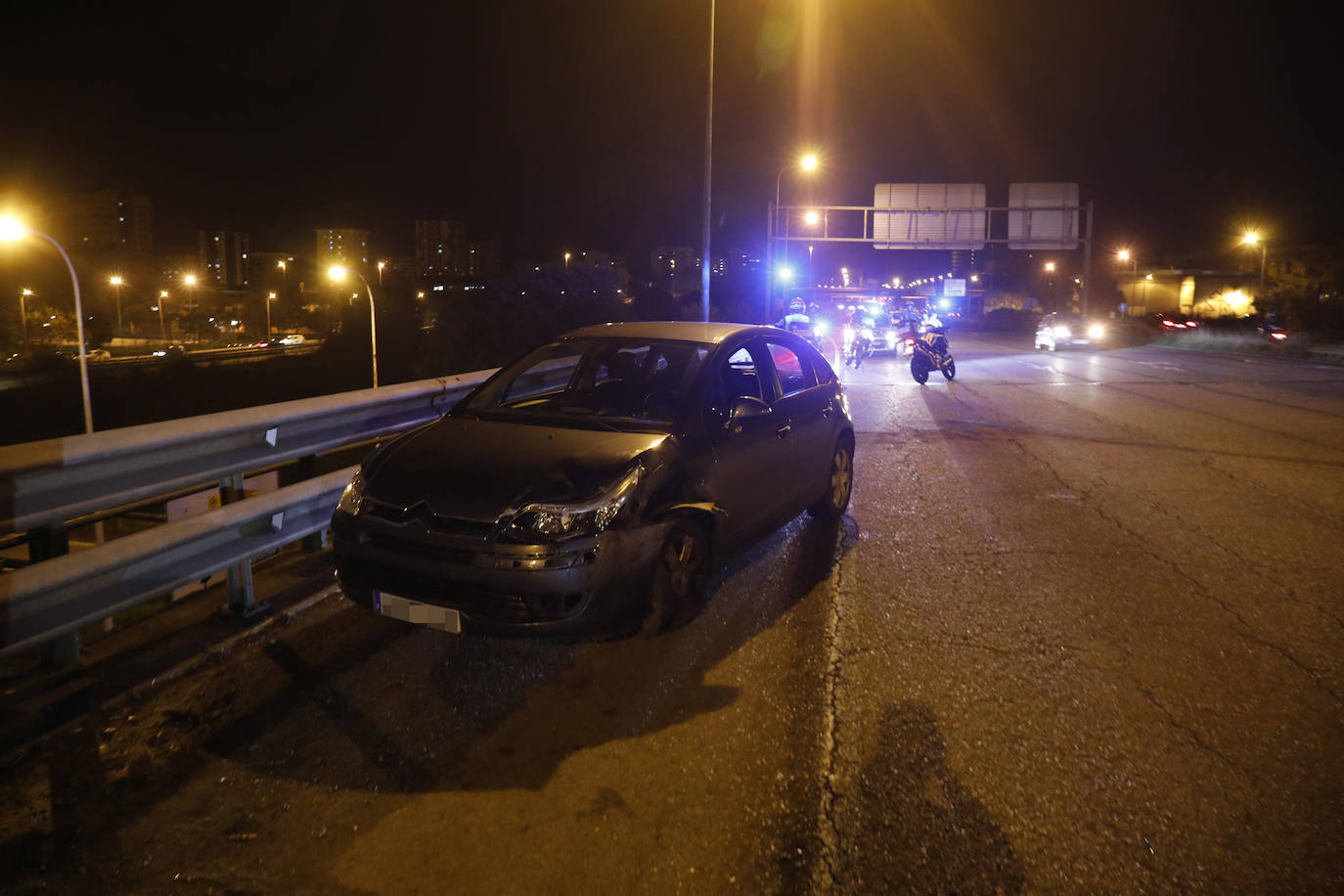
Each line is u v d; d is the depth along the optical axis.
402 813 3.00
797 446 5.87
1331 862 2.77
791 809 3.02
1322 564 5.88
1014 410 14.47
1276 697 3.91
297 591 5.00
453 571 3.86
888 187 39.91
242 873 2.68
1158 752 3.43
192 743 3.44
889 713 3.73
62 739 3.43
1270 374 22.45
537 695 3.87
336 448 5.34
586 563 3.89
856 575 5.60
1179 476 8.84
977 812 3.02
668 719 3.67
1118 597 5.22
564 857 2.76
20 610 3.32
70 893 2.59
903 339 19.55
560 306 45.84
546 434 4.60
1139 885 2.66
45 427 47.59
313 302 139.75
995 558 6.00
